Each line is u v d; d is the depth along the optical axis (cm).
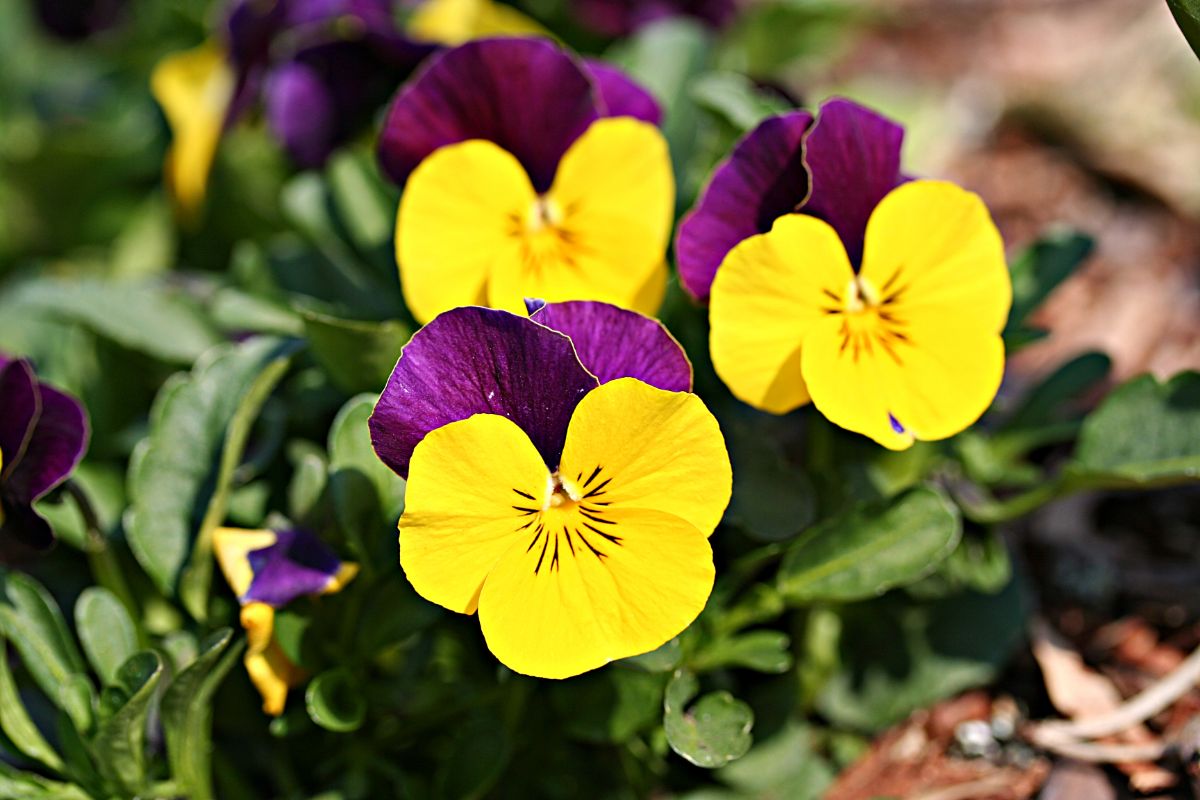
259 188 50
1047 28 64
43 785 39
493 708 41
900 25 66
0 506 40
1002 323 39
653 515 37
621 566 37
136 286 45
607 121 40
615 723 40
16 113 62
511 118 41
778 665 40
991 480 43
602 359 38
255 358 42
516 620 37
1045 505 46
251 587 39
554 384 37
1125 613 44
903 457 42
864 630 44
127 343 44
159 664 38
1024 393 48
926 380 39
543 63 40
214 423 42
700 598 37
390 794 42
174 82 50
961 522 43
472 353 37
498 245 40
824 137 39
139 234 53
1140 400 41
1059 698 43
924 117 54
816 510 41
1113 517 46
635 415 37
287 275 46
